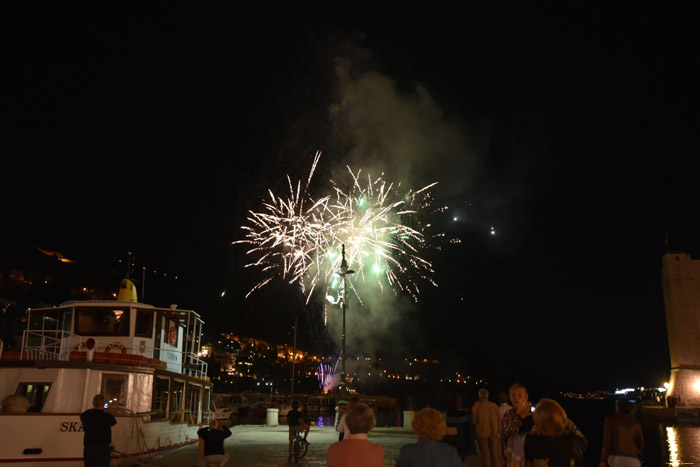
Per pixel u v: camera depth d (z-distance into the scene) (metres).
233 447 21.98
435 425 5.53
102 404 12.30
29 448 14.20
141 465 16.17
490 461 10.88
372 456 5.35
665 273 66.38
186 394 22.58
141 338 20.12
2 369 16.31
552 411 5.81
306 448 17.80
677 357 63.06
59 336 22.16
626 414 8.77
